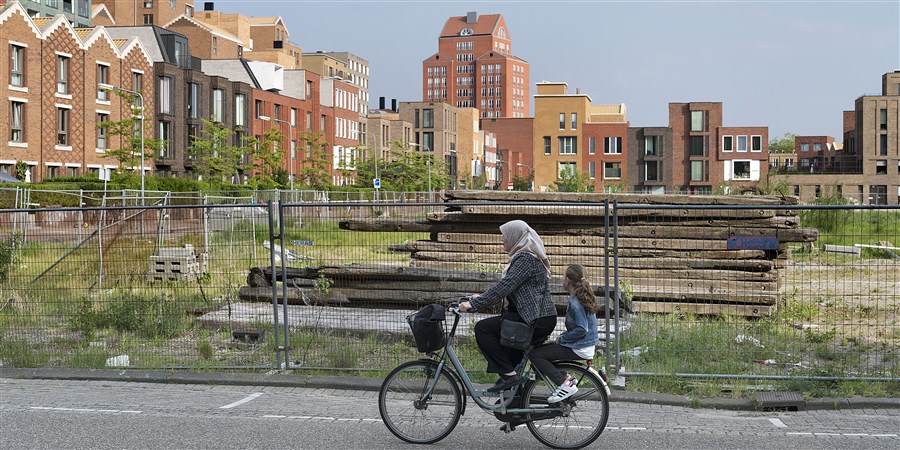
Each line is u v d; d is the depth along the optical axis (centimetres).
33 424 739
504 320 678
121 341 1125
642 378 946
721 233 1361
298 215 1141
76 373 980
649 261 1377
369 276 1271
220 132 5912
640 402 882
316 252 1188
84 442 681
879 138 9188
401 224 1446
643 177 9894
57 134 4994
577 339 688
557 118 10106
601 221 1415
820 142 15438
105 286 1227
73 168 5150
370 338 1115
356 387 938
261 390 929
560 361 693
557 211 1406
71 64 5097
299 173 7819
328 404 852
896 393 902
